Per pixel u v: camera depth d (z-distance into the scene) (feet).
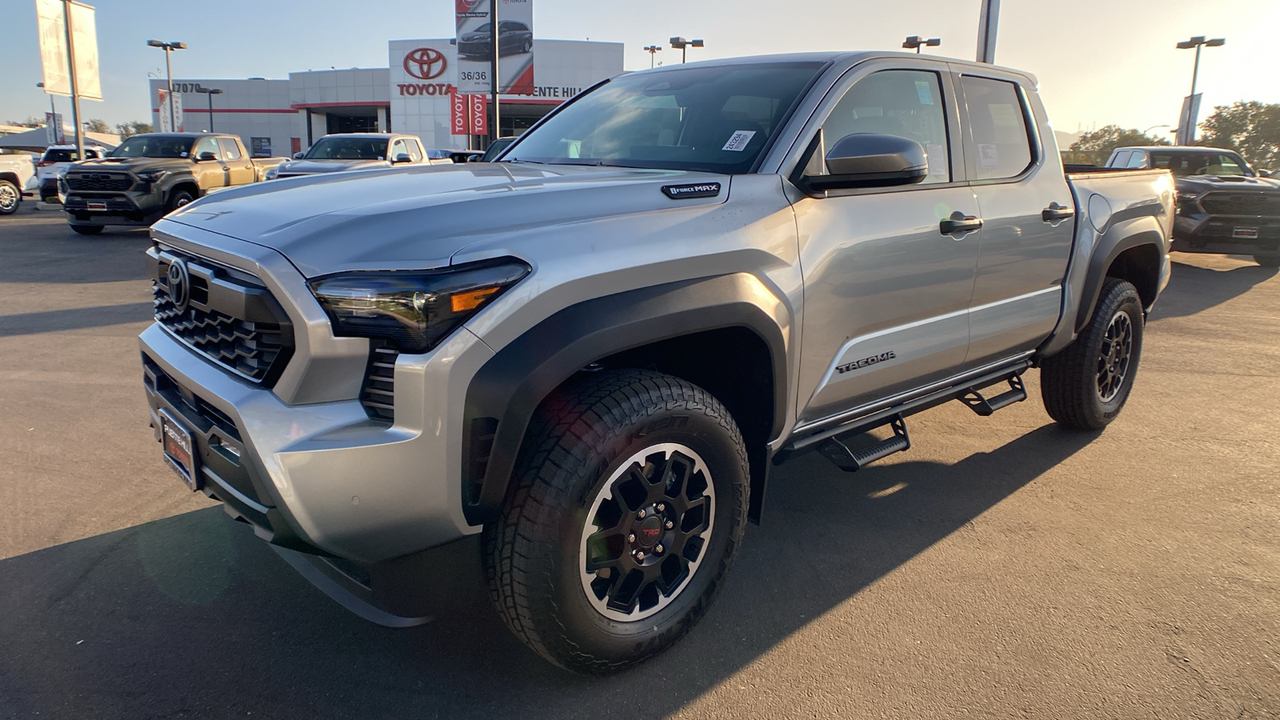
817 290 8.77
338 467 6.14
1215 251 38.47
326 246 6.42
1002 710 7.45
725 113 9.97
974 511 11.82
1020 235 11.62
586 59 143.02
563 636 7.20
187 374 7.23
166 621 8.68
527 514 6.84
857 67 10.04
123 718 7.18
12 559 9.91
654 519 7.63
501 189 7.52
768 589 9.59
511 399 6.42
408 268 6.20
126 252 39.32
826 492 12.48
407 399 6.18
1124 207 13.94
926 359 10.59
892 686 7.80
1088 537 11.00
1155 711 7.43
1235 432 15.42
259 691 7.59
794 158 8.98
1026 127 12.53
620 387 7.22
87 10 78.18
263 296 6.37
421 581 6.86
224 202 8.21
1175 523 11.45
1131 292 14.37
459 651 8.29
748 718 7.34
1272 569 10.12
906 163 8.48
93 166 44.24
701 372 8.89
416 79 139.74
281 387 6.40
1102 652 8.35
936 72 11.11
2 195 61.26
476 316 6.31
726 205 8.10
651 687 7.77
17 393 16.43
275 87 197.16
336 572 7.13
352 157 54.95
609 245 7.09
